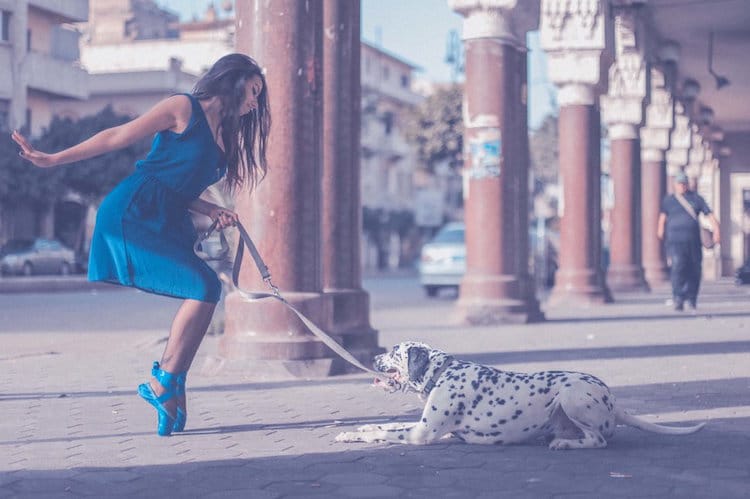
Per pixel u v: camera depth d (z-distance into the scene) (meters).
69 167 41.94
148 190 5.87
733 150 40.97
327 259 10.20
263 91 6.24
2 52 43.59
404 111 79.56
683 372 8.99
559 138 20.08
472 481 4.74
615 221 25.02
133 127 5.78
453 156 51.16
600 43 18.91
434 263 26.81
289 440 5.79
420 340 12.41
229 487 4.65
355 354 9.47
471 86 15.66
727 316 16.70
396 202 81.00
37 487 4.65
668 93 27.09
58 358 10.48
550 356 10.39
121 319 17.97
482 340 12.41
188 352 5.99
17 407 7.02
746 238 41.22
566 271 20.30
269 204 8.83
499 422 5.51
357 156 10.45
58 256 42.09
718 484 4.66
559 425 5.58
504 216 15.63
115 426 6.27
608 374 8.84
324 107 10.06
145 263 5.80
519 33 15.88
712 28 23.64
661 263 29.42
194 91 6.07
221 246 6.41
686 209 18.02
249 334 8.83
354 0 10.50
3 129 41.62
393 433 5.61
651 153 28.75
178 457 5.32
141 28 78.44
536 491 4.54
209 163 5.99
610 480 4.75
